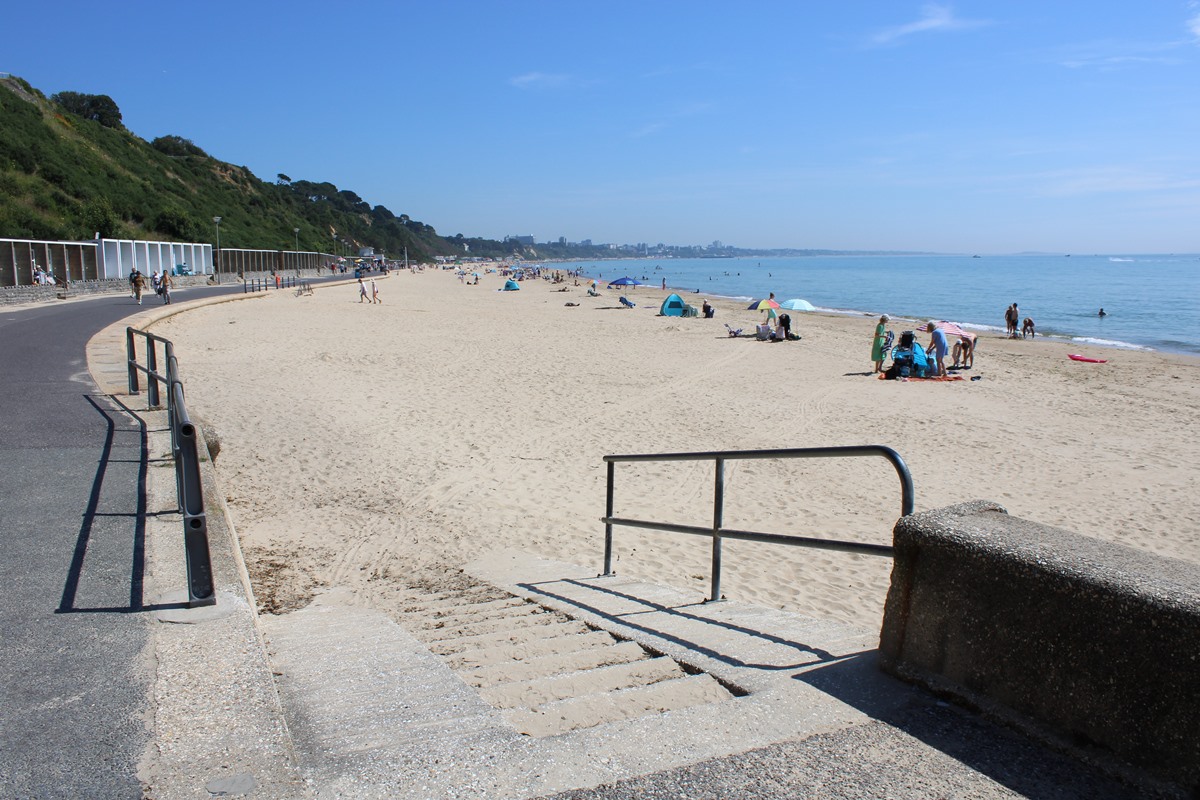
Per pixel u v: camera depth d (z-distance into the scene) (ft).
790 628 14.92
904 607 10.56
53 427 27.66
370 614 18.15
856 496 35.29
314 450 39.50
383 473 36.40
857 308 195.52
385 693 11.14
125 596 13.28
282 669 12.50
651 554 27.22
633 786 8.15
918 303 218.18
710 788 8.13
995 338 118.21
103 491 19.72
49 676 10.46
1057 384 70.23
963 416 54.70
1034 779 8.20
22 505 18.53
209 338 80.38
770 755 8.76
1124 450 45.60
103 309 92.73
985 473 39.96
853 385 66.80
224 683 10.28
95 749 8.75
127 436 26.25
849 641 13.25
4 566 14.64
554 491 35.01
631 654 13.67
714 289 320.70
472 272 496.23
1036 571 8.89
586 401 56.44
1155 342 116.67
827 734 9.20
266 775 8.27
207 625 12.14
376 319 115.85
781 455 14.97
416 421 47.34
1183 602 7.63
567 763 8.59
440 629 17.11
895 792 8.04
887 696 10.10
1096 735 8.30
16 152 171.12
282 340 82.79
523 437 44.86
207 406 47.67
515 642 15.42
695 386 64.54
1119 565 8.55
